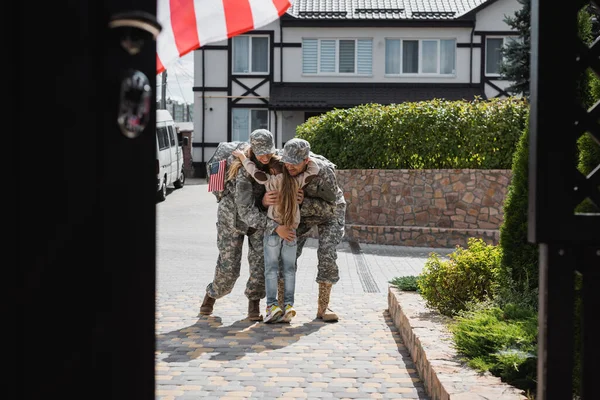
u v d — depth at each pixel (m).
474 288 5.80
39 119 1.34
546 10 2.24
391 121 15.01
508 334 4.34
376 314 7.20
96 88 1.46
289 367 5.23
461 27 29.58
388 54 30.03
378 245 13.95
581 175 2.28
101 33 1.47
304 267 10.61
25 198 1.32
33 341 1.34
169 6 4.61
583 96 4.51
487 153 14.44
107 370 1.50
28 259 1.33
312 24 29.92
